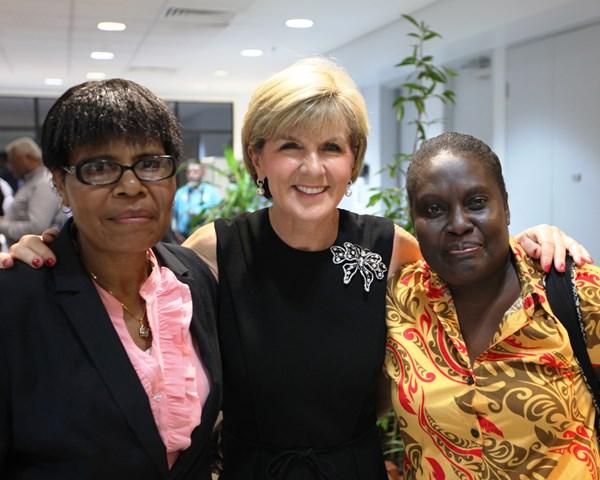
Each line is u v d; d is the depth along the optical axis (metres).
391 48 5.55
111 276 1.10
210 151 11.16
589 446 1.15
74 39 6.04
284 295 1.41
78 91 1.02
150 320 1.12
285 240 1.44
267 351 1.39
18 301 1.00
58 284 1.03
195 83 9.28
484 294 1.24
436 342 1.26
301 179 1.34
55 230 1.14
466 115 5.91
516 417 1.14
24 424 0.97
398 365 1.31
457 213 1.18
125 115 1.00
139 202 1.03
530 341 1.16
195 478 1.14
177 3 4.69
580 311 1.16
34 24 5.38
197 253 1.46
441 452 1.22
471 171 1.18
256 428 1.40
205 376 1.19
